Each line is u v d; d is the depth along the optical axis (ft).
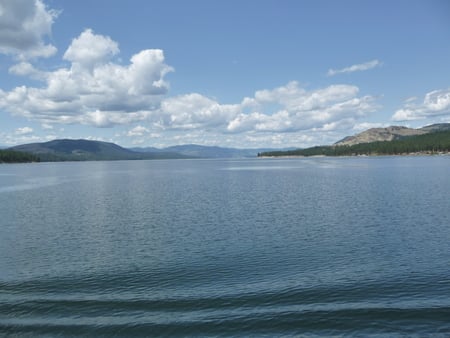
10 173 468.34
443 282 61.41
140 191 213.05
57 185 267.39
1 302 55.88
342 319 49.14
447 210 127.24
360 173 340.80
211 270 69.77
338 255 78.07
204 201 163.63
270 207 143.23
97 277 66.64
